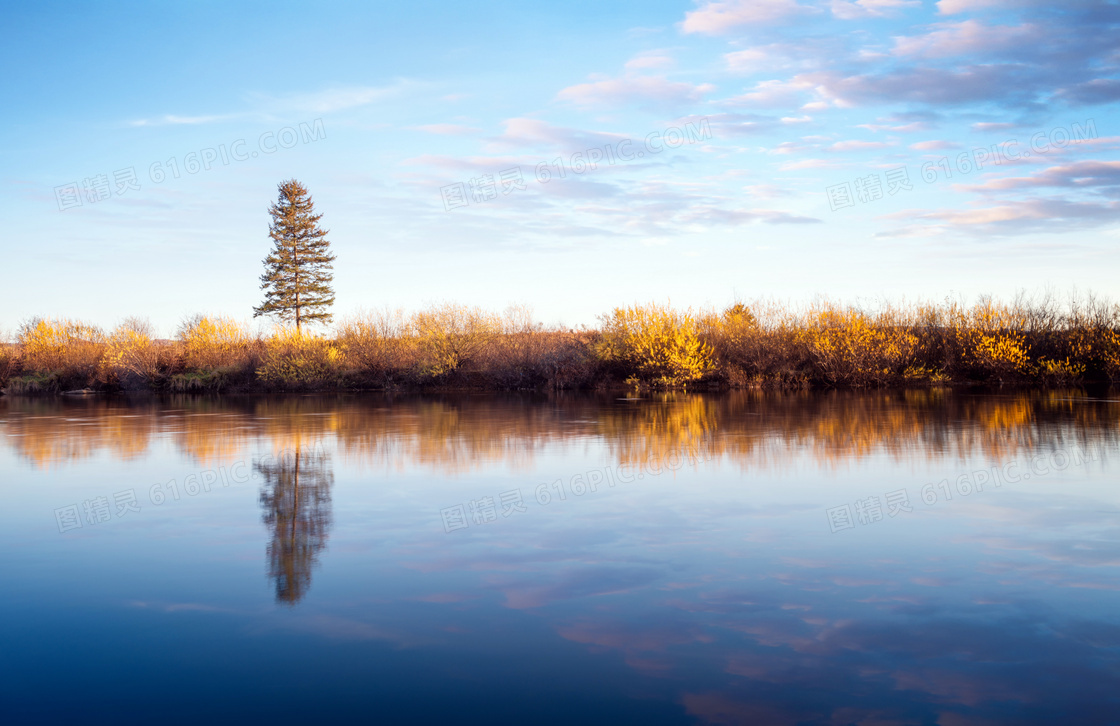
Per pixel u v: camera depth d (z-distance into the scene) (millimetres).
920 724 3322
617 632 4383
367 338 32969
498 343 31125
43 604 4926
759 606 4766
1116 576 5246
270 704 3580
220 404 24125
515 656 4078
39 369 35500
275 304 57625
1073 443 11289
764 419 15633
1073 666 3869
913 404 18906
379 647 4207
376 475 9453
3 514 7551
